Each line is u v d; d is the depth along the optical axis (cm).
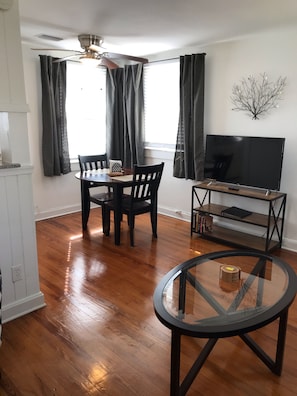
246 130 365
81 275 291
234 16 271
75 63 452
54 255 333
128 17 275
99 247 355
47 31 321
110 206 364
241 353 196
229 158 362
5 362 187
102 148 509
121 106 484
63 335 210
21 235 223
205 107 397
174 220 450
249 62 349
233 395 166
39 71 409
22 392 167
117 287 271
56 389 169
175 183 453
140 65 447
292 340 207
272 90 336
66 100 452
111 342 204
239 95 362
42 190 442
